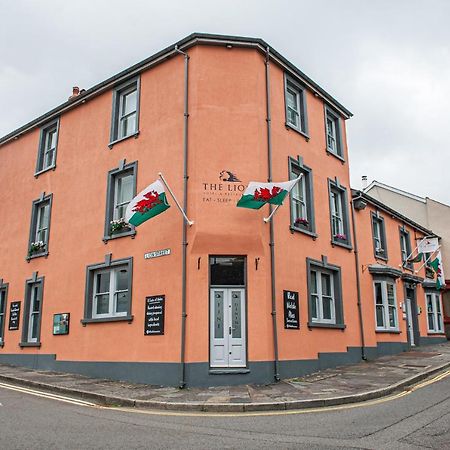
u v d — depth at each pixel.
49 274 17.02
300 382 12.21
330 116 18.61
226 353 12.26
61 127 18.34
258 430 7.45
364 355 17.03
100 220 15.59
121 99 16.53
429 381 12.28
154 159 14.43
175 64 14.63
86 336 14.95
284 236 14.10
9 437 6.85
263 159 13.72
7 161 20.91
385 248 21.62
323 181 16.92
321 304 15.66
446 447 6.23
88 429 7.49
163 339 12.70
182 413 9.10
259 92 14.10
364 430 7.24
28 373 15.00
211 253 12.70
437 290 26.66
